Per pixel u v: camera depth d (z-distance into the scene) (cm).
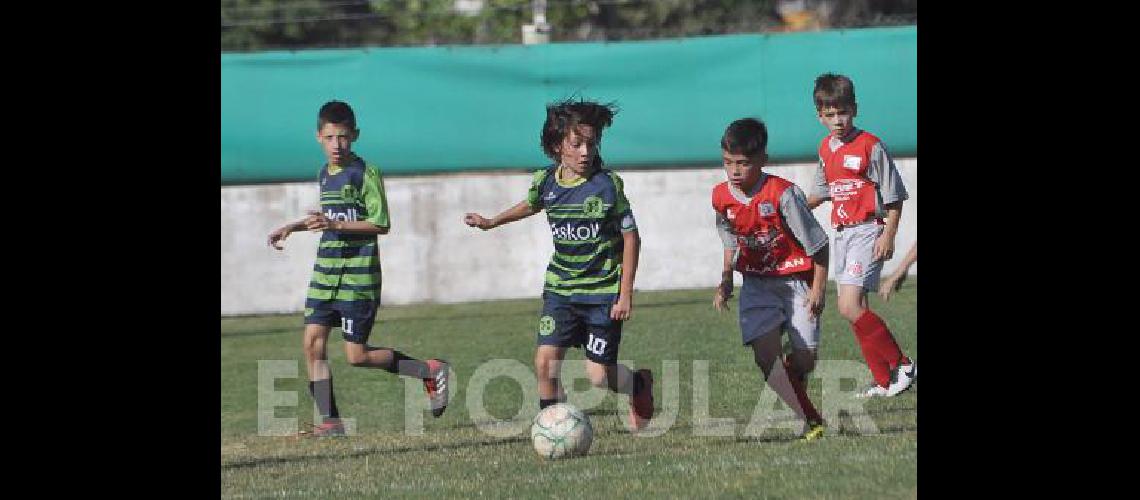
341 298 3100
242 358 4372
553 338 2752
